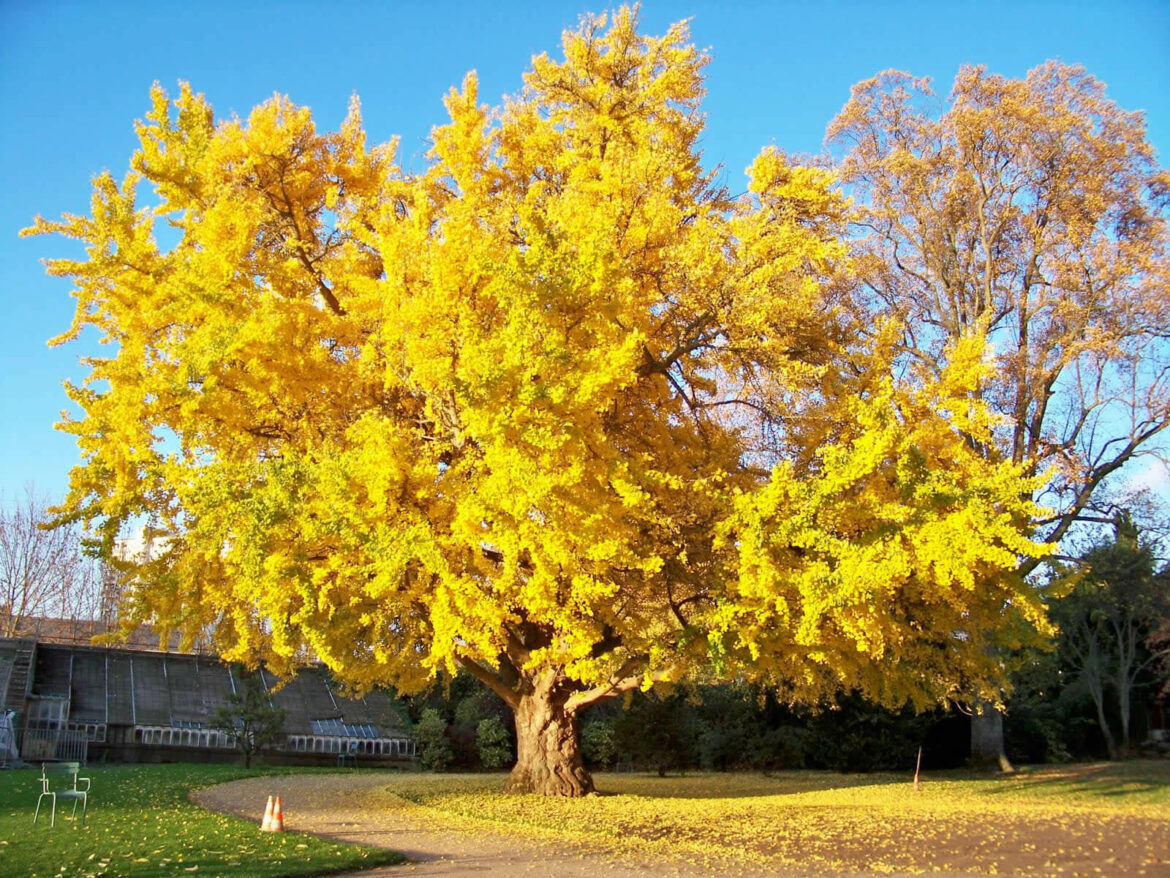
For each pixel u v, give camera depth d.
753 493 10.09
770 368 11.90
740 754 22.72
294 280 11.55
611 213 10.78
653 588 11.91
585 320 9.48
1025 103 19.89
